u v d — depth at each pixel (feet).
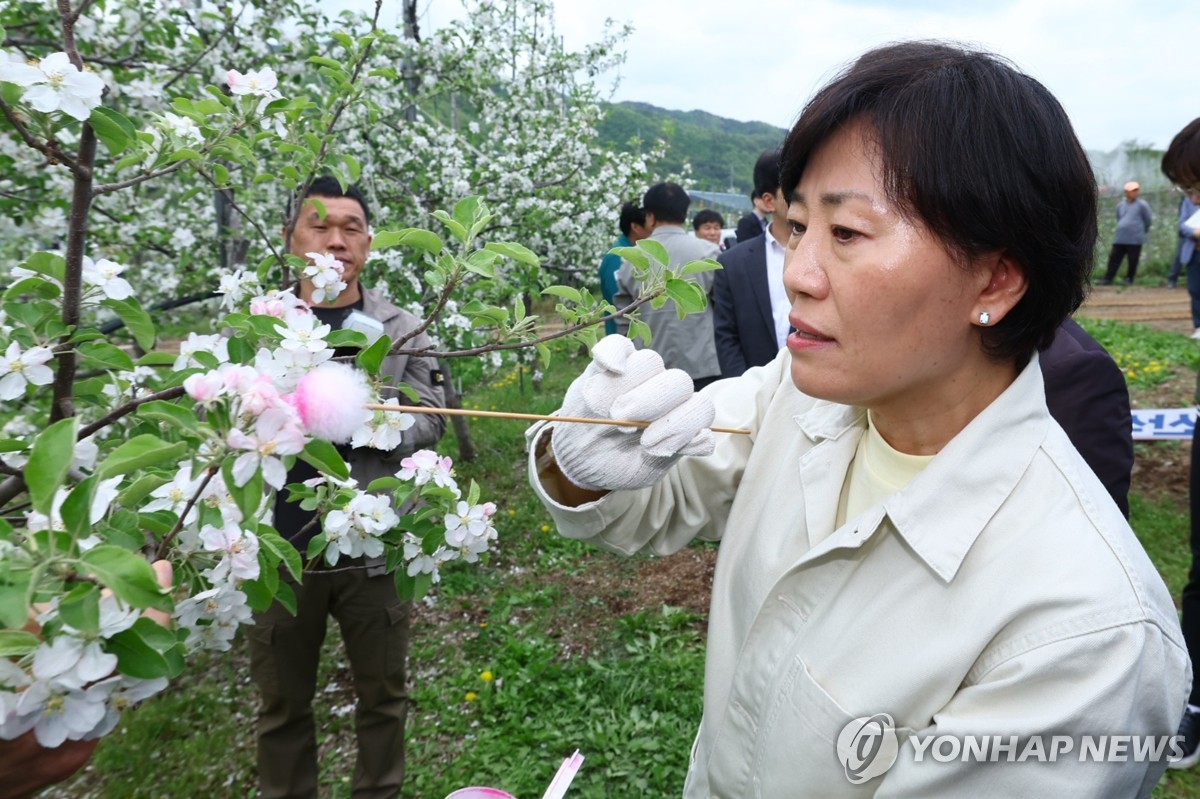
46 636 2.25
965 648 2.63
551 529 15.02
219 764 9.12
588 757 9.05
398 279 13.92
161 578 2.88
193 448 2.68
